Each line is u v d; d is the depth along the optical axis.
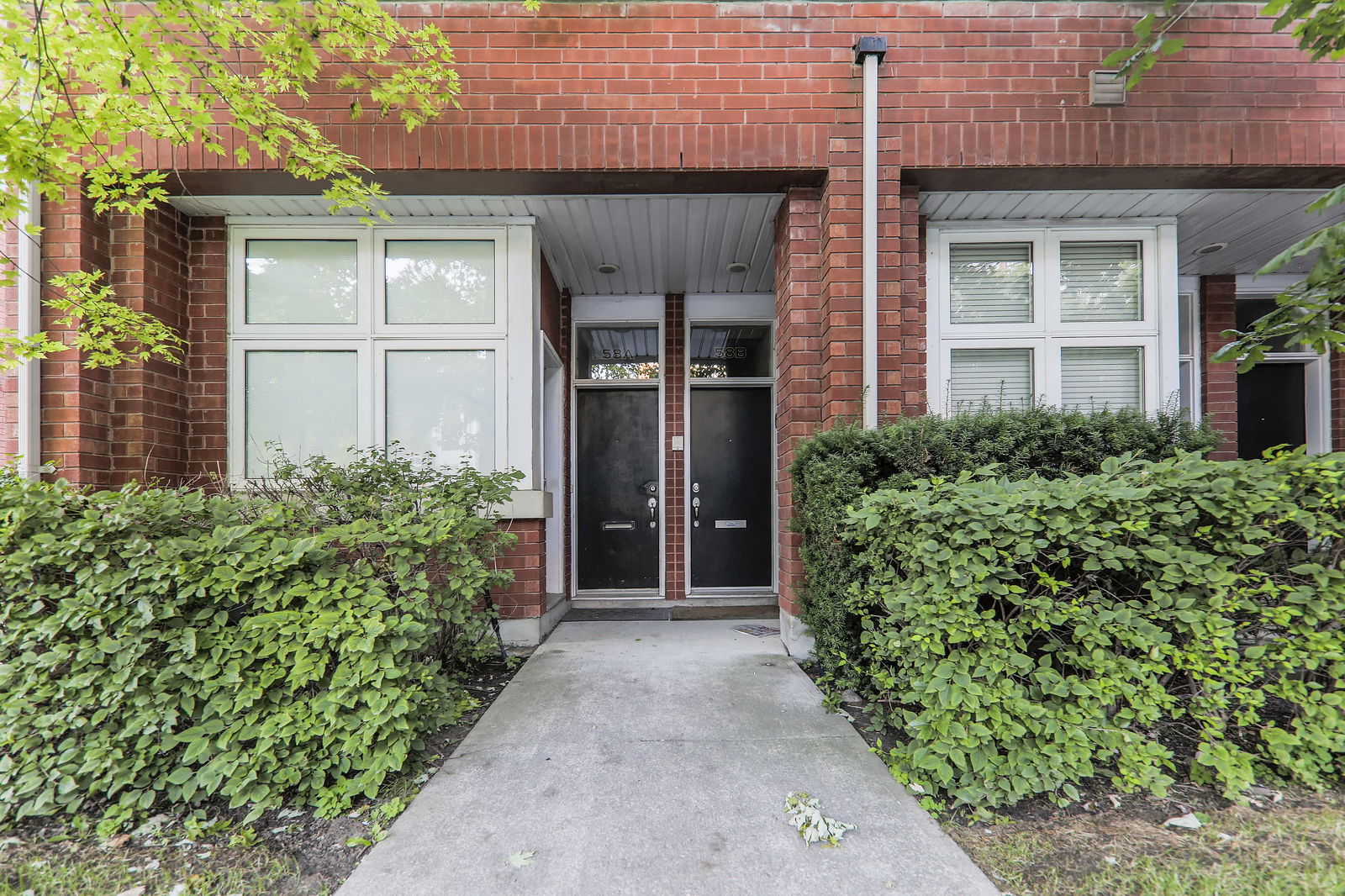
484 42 3.76
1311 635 2.08
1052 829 2.01
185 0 2.80
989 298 4.55
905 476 3.07
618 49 3.79
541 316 4.79
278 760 2.24
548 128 3.76
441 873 1.85
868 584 2.71
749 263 5.30
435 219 4.42
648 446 6.14
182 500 2.53
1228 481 2.09
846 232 3.81
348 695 2.29
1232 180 3.95
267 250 4.39
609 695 3.19
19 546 2.19
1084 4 3.78
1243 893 1.68
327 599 2.35
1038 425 3.28
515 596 4.27
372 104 3.73
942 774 2.12
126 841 2.06
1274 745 2.12
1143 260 4.49
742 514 6.12
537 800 2.22
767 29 3.81
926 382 4.41
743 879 1.81
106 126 2.93
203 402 4.29
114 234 3.87
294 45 3.06
